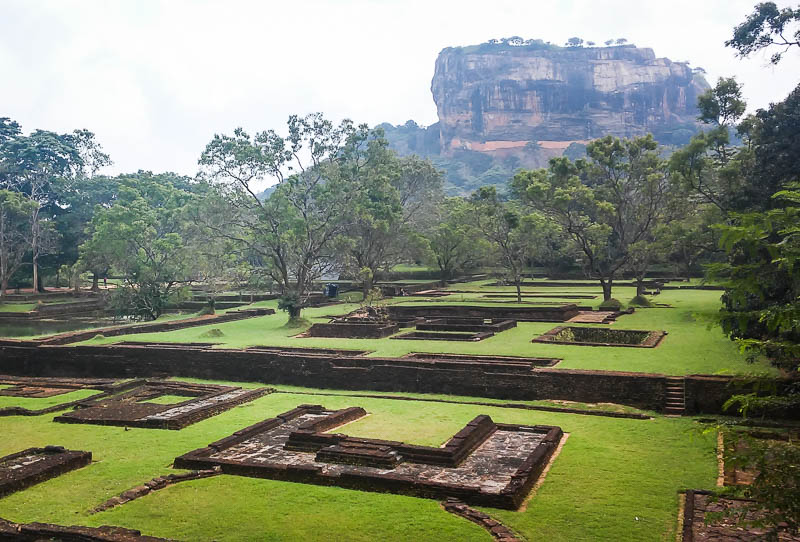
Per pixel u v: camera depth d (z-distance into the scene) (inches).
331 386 1021.8
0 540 442.9
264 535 455.8
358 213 1642.5
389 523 473.4
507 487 512.7
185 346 1201.4
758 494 298.0
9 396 965.8
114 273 2329.0
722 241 330.3
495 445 652.7
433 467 581.0
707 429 335.0
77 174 3078.2
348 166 1596.9
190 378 1115.3
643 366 906.1
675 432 705.6
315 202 1553.9
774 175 1053.8
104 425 770.8
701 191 1397.6
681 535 444.8
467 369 942.4
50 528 440.1
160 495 532.7
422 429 734.5
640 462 604.4
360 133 1595.7
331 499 520.7
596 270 1689.2
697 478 559.2
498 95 6889.8
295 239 1503.4
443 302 1795.0
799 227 325.1
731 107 1371.8
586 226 1733.5
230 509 502.0
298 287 1528.1
